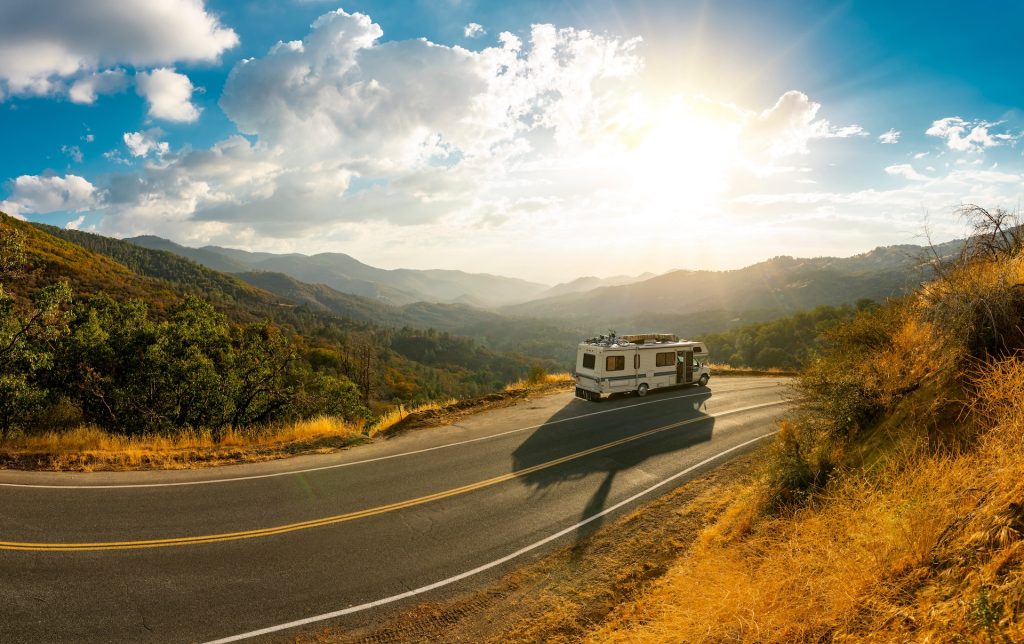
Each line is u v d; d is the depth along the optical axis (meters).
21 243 14.67
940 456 5.29
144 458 10.88
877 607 3.69
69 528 7.52
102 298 20.22
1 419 13.87
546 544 8.01
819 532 5.49
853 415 7.80
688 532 8.29
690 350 22.92
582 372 20.42
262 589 6.41
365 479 10.59
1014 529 3.36
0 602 5.68
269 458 11.69
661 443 13.86
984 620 2.84
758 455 11.93
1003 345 5.84
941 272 7.16
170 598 6.05
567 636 5.70
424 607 6.29
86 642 5.20
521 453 12.83
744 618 4.44
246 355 21.61
